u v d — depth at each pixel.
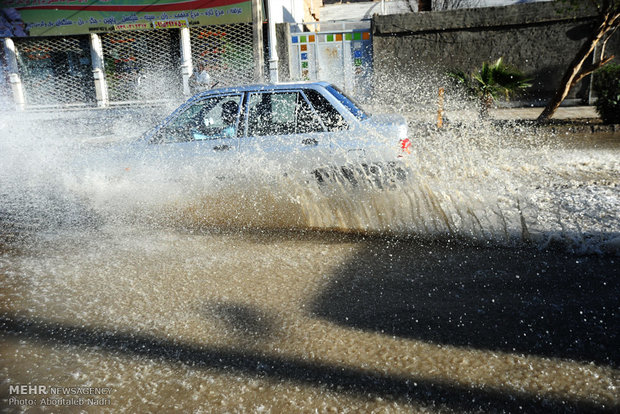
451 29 15.95
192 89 13.77
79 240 4.50
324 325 2.80
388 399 2.15
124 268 3.77
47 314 3.03
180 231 4.70
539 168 6.70
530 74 15.95
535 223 4.32
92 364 2.48
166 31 15.87
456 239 4.10
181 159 4.98
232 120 5.05
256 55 15.31
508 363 2.38
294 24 17.14
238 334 2.74
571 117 12.45
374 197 4.86
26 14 15.48
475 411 2.05
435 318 2.84
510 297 3.06
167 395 2.22
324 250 4.02
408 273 3.49
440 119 11.61
